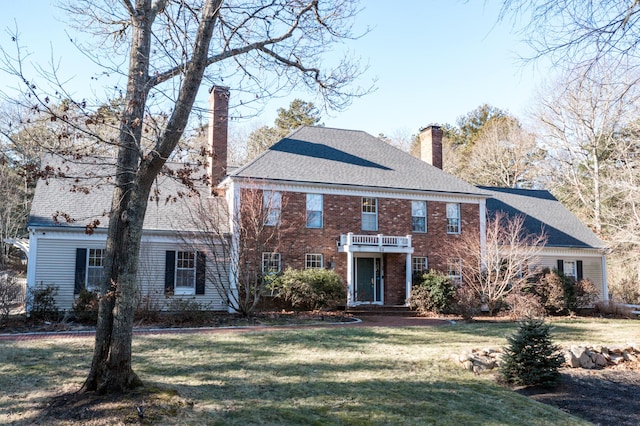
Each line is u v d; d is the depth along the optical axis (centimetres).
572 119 3484
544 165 4659
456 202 2698
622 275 3412
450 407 860
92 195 2177
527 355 1021
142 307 1773
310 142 2658
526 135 4956
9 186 3750
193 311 1797
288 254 2300
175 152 828
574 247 2883
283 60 1017
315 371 1033
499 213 2945
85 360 1059
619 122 3014
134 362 1048
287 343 1317
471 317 2078
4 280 1711
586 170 4000
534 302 2205
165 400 752
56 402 752
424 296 2325
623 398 955
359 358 1169
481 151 5231
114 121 766
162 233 2078
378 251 2400
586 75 744
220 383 917
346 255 2433
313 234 2370
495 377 1079
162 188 2262
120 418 679
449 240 2650
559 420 828
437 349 1305
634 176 2881
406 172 2697
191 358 1103
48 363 1029
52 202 2066
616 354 1263
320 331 1543
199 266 2147
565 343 1456
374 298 2528
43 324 1645
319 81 1071
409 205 2591
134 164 789
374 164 2667
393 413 815
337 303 2206
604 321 2209
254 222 2020
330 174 2453
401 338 1473
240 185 2177
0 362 1033
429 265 2591
